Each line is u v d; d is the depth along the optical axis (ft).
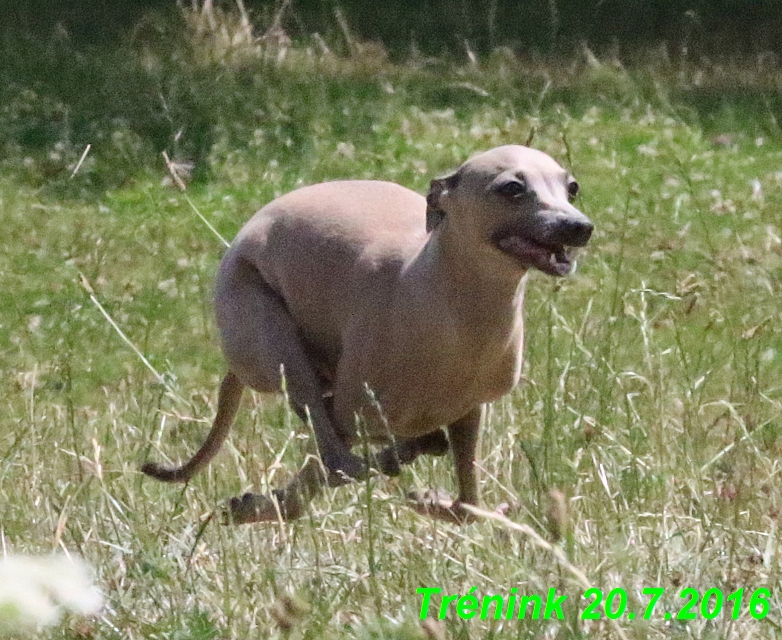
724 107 130.31
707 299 83.25
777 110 131.95
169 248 96.27
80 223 100.94
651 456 56.65
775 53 156.04
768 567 47.73
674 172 109.40
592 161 111.86
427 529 50.72
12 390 70.28
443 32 164.25
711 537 49.34
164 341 81.35
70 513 51.70
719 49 156.76
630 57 152.05
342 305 47.70
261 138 116.37
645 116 125.59
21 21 159.63
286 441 54.75
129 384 69.41
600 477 51.47
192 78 133.18
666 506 52.31
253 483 55.62
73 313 84.48
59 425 62.13
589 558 46.83
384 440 49.90
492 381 46.78
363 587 45.80
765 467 55.62
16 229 99.91
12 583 17.44
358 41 159.63
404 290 45.75
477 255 44.37
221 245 96.84
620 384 60.70
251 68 139.54
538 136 117.60
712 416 65.67
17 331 82.48
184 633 41.81
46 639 42.57
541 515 45.65
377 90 133.18
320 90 130.72
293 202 50.85
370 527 43.19
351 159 113.39
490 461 56.80
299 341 49.55
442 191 45.47
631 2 169.58
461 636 40.63
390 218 48.80
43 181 110.22
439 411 46.83
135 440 61.77
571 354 59.72
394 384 46.29
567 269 43.91
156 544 49.16
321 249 48.55
